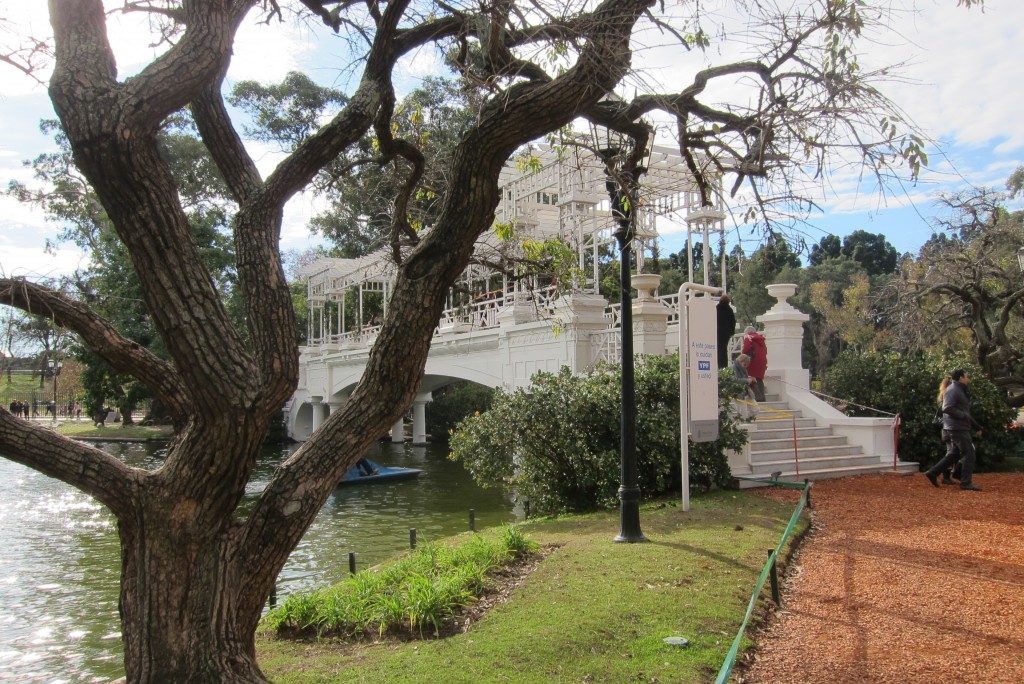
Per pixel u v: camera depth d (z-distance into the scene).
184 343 3.67
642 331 13.64
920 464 14.80
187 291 3.68
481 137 4.21
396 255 6.16
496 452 12.42
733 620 5.68
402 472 23.34
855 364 16.44
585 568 7.14
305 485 4.02
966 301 18.28
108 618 9.97
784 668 4.91
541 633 5.33
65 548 14.95
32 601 10.88
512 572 7.33
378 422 4.14
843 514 9.94
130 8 5.14
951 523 9.18
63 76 3.54
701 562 7.26
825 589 6.66
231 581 3.93
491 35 4.97
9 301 3.75
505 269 7.16
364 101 4.49
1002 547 7.91
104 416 43.94
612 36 4.52
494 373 19.44
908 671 4.82
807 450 13.90
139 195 3.57
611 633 5.34
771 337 16.89
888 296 21.66
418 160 5.91
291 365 4.06
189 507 3.85
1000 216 18.69
